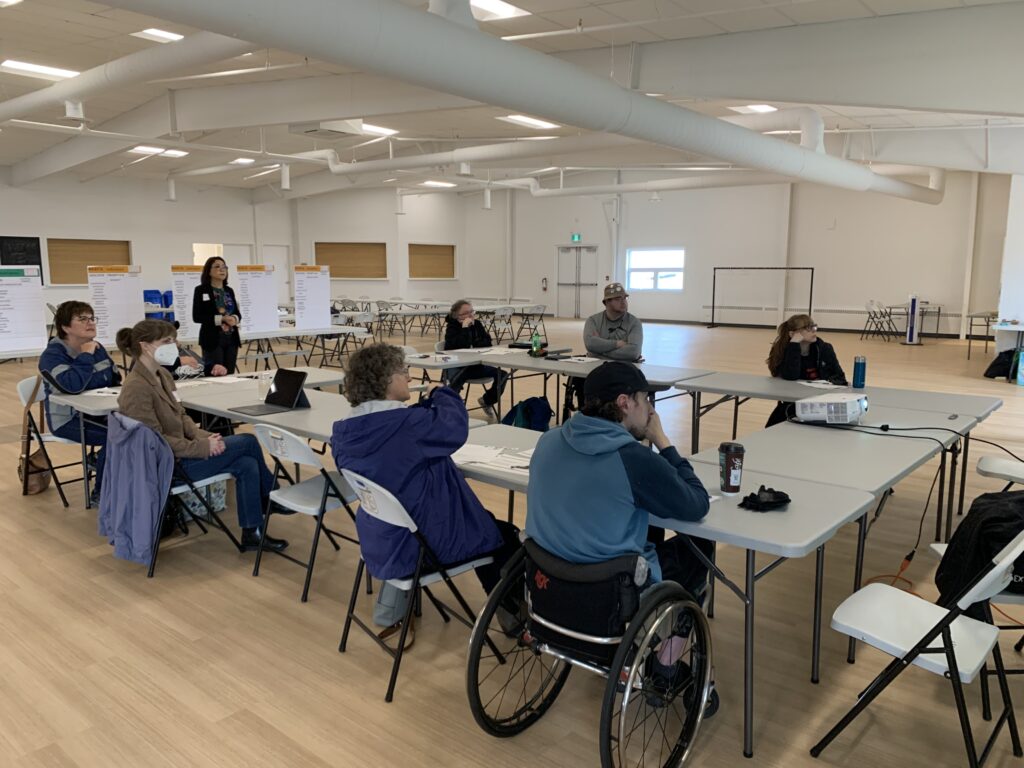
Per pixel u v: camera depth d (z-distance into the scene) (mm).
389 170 10844
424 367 5285
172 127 8664
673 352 11055
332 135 8727
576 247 17547
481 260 19156
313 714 2205
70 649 2582
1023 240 8516
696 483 1942
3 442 5520
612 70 6461
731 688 2332
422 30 3594
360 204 17156
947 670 1759
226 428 4312
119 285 7867
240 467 3363
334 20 3207
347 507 2914
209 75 6855
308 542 3582
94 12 6094
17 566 3295
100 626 2748
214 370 4770
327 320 9258
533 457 2002
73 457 5070
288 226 16781
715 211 15508
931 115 8273
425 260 18578
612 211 16797
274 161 10680
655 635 1806
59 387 3934
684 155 11383
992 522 2168
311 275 9070
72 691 2322
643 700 2172
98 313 7781
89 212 13492
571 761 1992
